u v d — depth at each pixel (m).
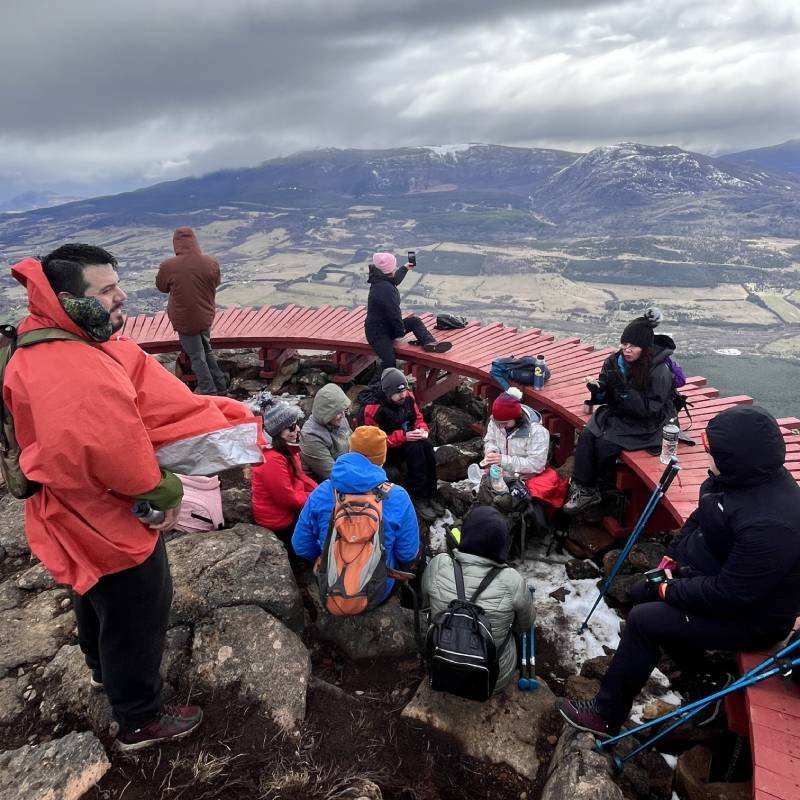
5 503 4.27
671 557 2.71
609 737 2.46
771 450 2.09
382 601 3.19
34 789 2.02
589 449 4.13
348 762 2.31
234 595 2.97
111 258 1.63
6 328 1.63
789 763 1.84
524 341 7.40
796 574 2.10
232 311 9.50
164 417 1.79
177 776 2.12
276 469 3.64
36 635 2.90
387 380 4.57
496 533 2.78
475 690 2.52
